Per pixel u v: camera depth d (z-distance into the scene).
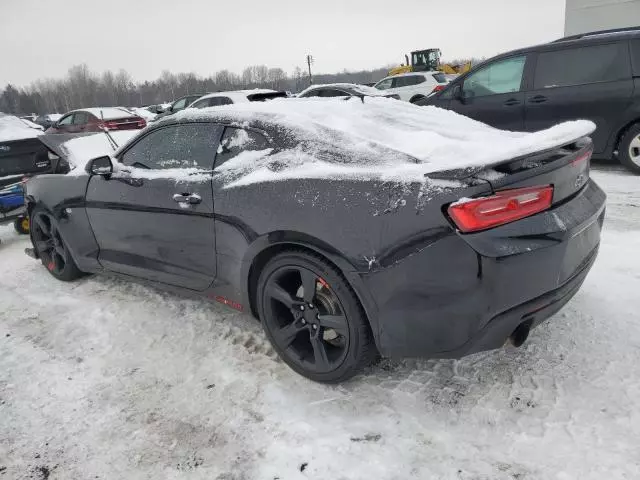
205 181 2.81
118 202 3.33
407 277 2.08
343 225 2.21
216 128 2.92
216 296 2.97
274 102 3.14
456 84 7.32
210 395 2.55
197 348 3.01
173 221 2.98
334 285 2.30
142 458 2.17
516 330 2.16
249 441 2.22
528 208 2.02
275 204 2.44
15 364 2.94
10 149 5.33
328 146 2.47
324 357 2.48
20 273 4.54
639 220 4.57
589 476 1.88
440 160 2.21
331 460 2.07
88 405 2.53
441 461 2.02
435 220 2.00
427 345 2.15
